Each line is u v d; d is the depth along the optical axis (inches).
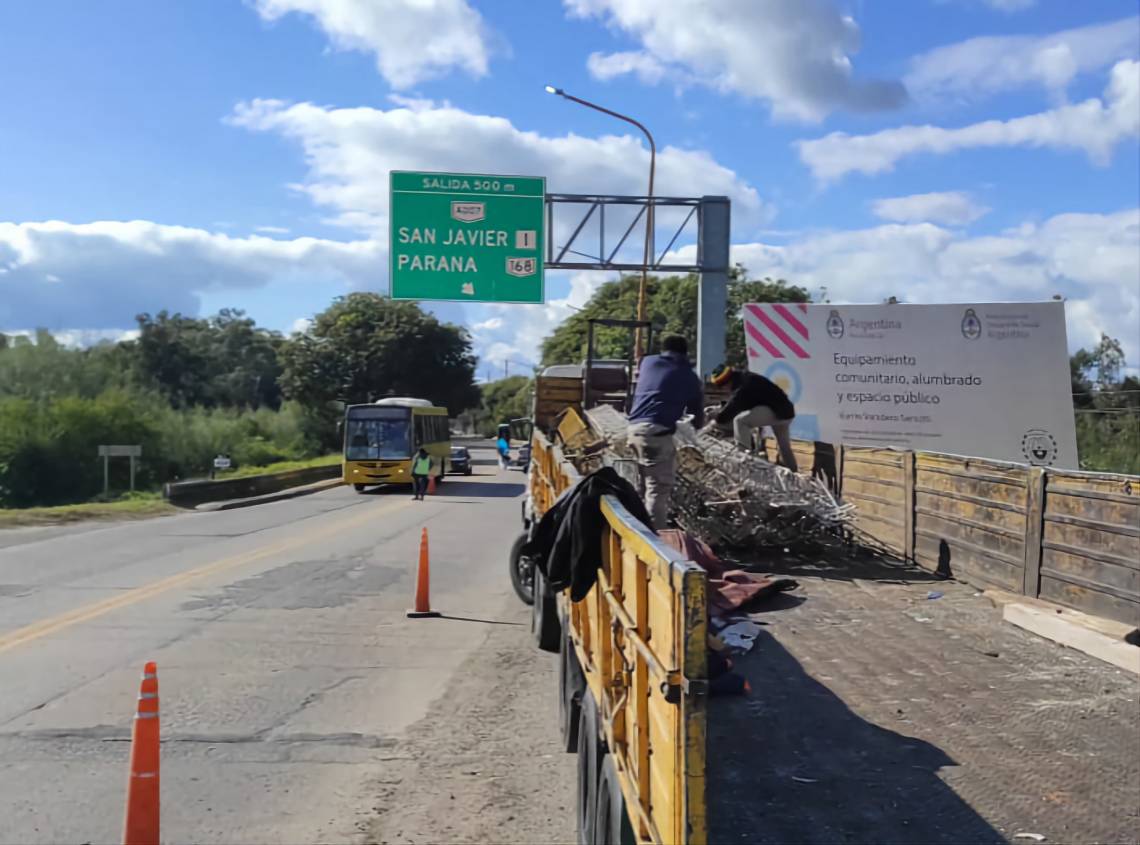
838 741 166.2
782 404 398.9
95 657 338.6
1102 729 170.7
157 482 1692.9
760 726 173.3
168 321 3427.7
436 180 917.2
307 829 200.1
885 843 130.6
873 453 355.3
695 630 93.0
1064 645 220.5
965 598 267.6
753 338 522.9
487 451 3267.7
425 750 248.5
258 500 1205.1
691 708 92.7
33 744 248.5
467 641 371.9
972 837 132.2
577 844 192.4
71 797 214.1
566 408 589.3
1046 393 496.7
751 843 130.1
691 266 901.2
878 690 191.9
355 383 2546.8
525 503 457.1
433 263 916.0
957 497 293.3
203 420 2055.9
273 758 241.6
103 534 735.7
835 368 516.4
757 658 213.6
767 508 327.3
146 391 1971.0
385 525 820.0
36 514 868.0
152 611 421.4
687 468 344.5
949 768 154.4
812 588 282.8
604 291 2261.3
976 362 502.3
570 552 172.2
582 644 187.5
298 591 476.4
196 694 295.3
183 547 650.8
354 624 400.5
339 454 2519.7
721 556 331.9
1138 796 144.8
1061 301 499.2
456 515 927.7
